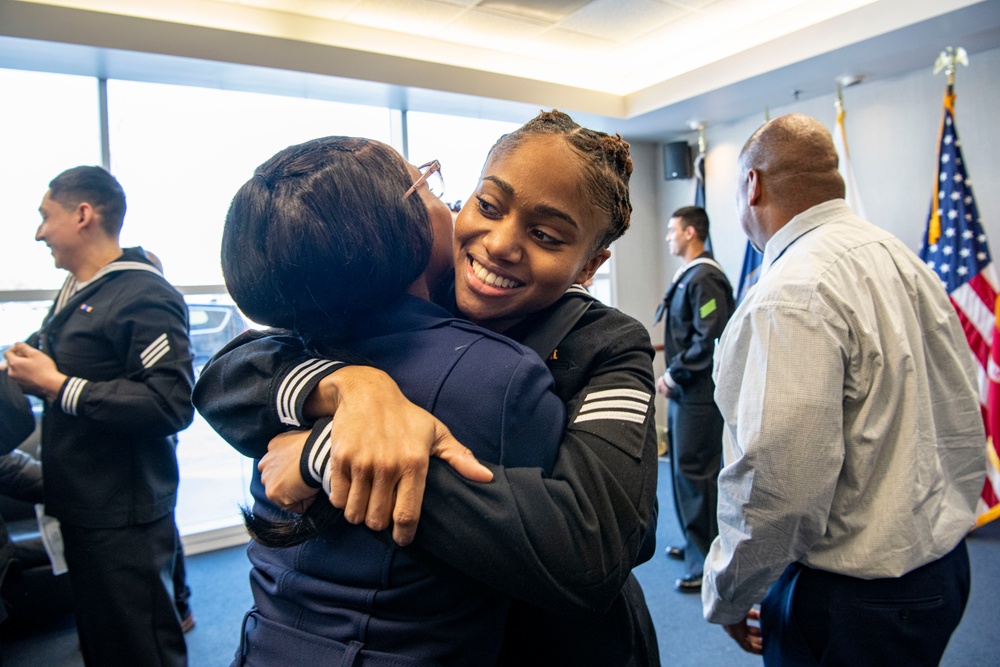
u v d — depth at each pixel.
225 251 0.56
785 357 1.04
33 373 1.60
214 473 3.87
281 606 0.57
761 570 1.10
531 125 0.58
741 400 1.09
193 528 3.46
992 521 3.21
